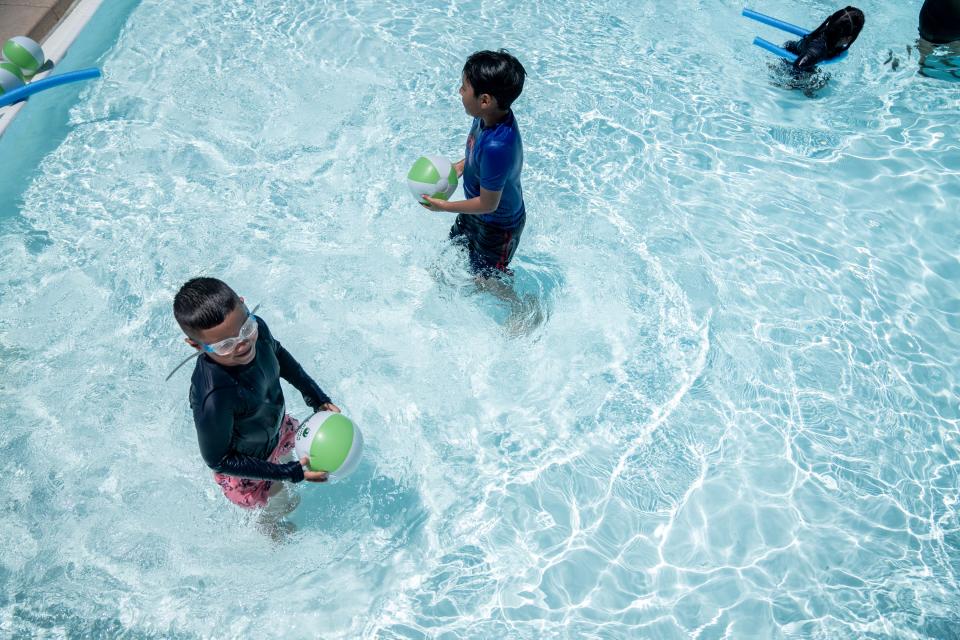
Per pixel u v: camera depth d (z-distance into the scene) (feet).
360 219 16.83
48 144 17.98
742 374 14.23
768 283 15.84
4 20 20.86
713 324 15.03
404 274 15.70
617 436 13.28
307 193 17.35
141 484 12.21
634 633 10.85
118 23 21.71
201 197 17.08
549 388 13.94
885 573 11.52
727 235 16.80
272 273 15.64
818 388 14.05
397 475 12.61
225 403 8.14
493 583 11.38
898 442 13.28
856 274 16.10
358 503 12.21
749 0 24.50
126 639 10.61
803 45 20.39
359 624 10.89
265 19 22.31
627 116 19.75
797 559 11.71
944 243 16.79
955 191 17.81
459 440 13.15
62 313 14.71
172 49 20.94
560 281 15.71
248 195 17.21
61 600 10.94
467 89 10.80
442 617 10.98
